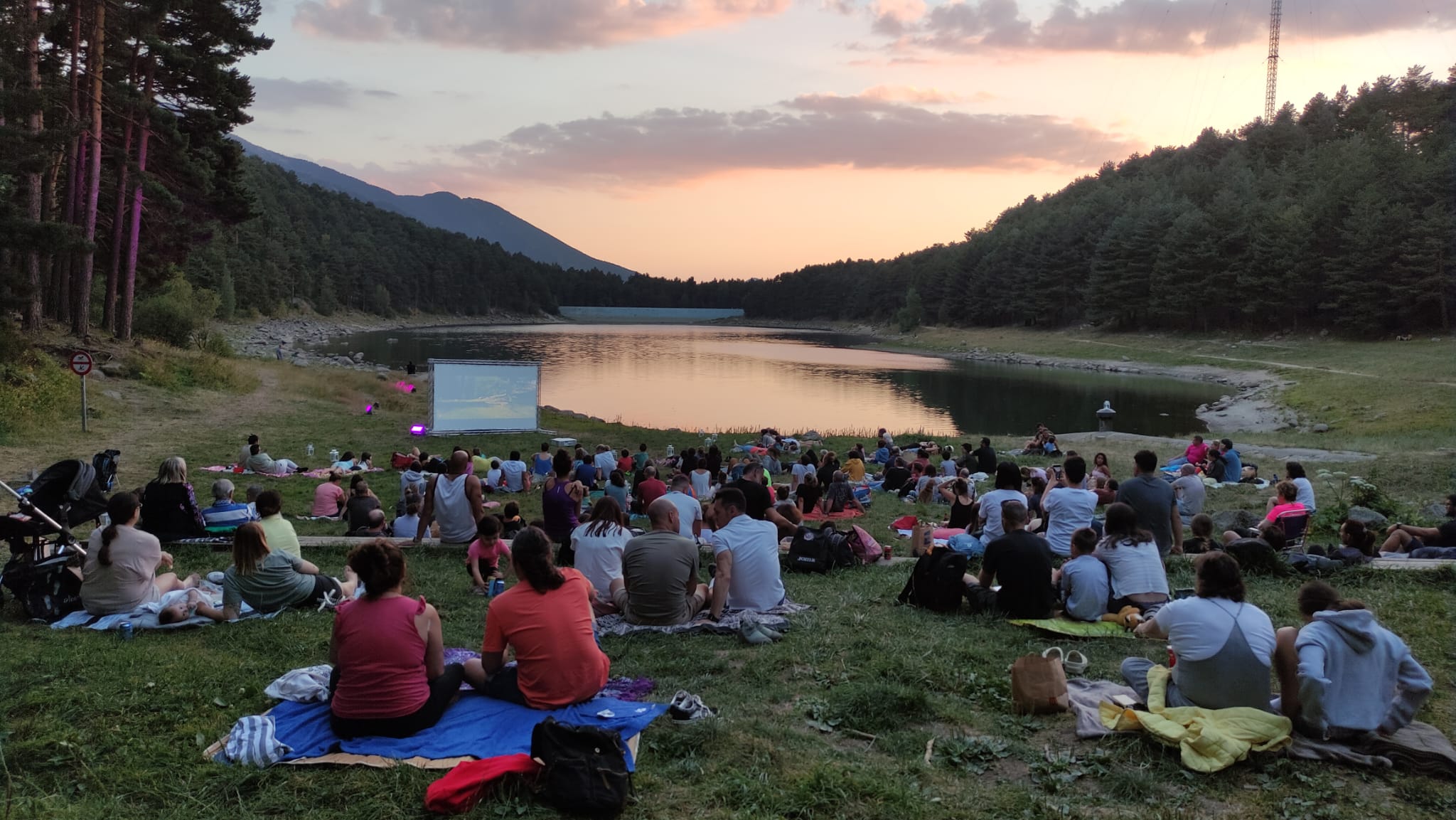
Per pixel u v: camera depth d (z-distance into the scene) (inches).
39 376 1009.5
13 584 309.3
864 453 1113.4
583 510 558.3
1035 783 190.7
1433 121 4458.7
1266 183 4372.5
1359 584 373.7
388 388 1737.2
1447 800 178.9
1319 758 194.4
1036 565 317.7
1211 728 195.9
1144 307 3836.1
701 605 322.0
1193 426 1744.6
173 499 435.2
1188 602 213.8
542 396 2103.8
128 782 187.8
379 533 509.7
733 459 833.5
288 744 201.2
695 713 221.9
